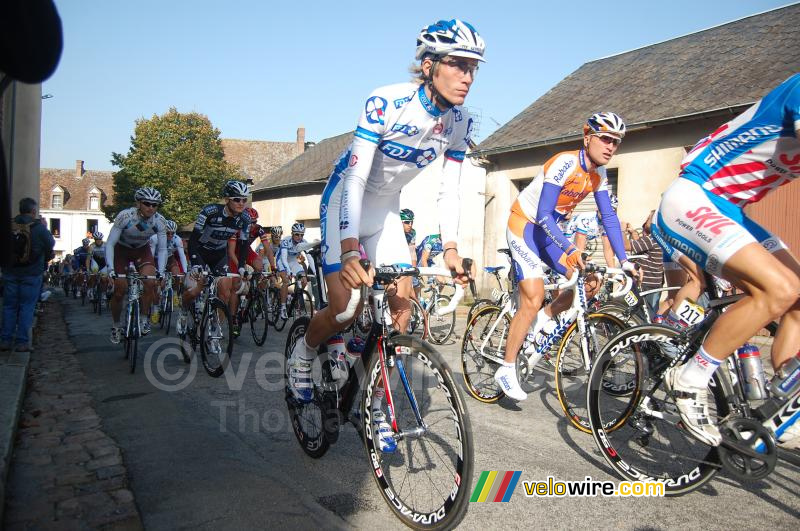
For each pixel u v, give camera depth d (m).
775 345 2.32
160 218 5.85
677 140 8.52
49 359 5.49
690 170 2.31
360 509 2.22
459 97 2.34
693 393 2.18
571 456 2.81
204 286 5.32
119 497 2.29
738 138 2.14
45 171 60.00
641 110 9.07
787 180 2.15
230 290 5.82
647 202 8.91
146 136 36.12
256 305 6.68
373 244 2.82
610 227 3.62
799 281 1.98
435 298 6.97
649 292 4.09
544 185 3.32
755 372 2.19
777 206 7.10
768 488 2.45
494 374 3.87
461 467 1.86
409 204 16.92
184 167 35.81
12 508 2.18
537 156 10.88
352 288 2.04
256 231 7.49
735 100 7.72
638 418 2.55
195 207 36.00
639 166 9.03
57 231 57.44
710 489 2.45
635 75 10.68
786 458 2.12
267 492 2.35
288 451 2.88
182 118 37.12
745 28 9.97
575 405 3.32
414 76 2.47
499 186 11.73
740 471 2.14
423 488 2.03
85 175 60.97
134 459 2.73
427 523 1.97
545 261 3.80
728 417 2.15
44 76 1.20
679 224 2.28
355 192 2.26
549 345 3.53
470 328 4.16
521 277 3.49
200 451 2.86
